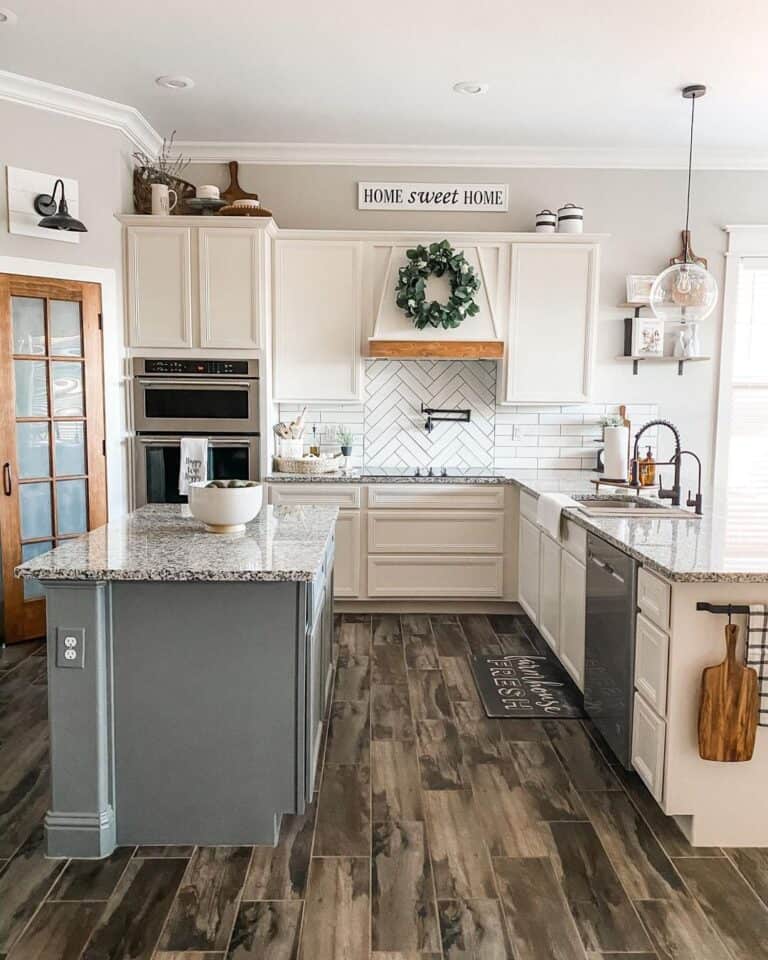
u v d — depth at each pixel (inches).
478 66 145.6
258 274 177.6
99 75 151.6
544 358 188.7
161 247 176.9
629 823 95.0
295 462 185.8
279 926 75.9
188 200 182.2
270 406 185.2
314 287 186.5
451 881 83.2
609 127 178.1
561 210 188.4
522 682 141.8
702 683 86.8
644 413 203.0
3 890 81.4
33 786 103.3
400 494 181.5
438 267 180.7
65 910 78.2
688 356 195.0
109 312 173.3
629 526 116.5
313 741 96.2
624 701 102.7
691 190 197.8
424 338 185.3
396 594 183.5
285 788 89.4
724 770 89.2
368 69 147.4
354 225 197.8
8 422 158.6
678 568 87.1
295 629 87.7
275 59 143.7
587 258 186.7
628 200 197.8
